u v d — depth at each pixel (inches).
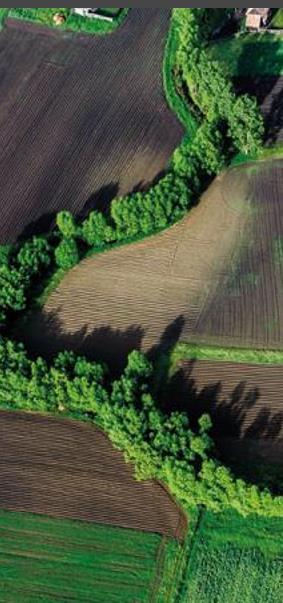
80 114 4338.1
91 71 4488.2
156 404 3400.6
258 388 3417.8
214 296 3663.9
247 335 3538.4
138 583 3097.9
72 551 3186.5
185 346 3550.7
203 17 4443.9
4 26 4751.5
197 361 3516.2
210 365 3499.0
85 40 4611.2
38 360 3425.2
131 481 3297.2
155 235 3865.7
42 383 3383.4
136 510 3238.2
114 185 4065.0
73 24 4670.3
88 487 3307.1
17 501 3312.0
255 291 3649.1
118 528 3208.7
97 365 3376.0
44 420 3464.6
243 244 3782.0
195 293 3683.6
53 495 3309.5
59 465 3366.1
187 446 3161.9
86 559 3166.8
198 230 3850.9
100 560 3157.0
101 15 4643.2
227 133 3969.0
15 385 3412.9
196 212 3902.6
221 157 3922.2
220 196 3927.2
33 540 3225.9
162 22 4581.7
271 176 3946.9
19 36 4699.8
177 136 4165.8
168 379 3489.2
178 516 3206.2
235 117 3855.8
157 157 4114.2
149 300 3700.8
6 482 3356.3
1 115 4411.9
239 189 3932.1
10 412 3501.5
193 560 3097.9
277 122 4099.4
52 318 3722.9
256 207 3868.1
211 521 3159.5
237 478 3132.4
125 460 3312.0
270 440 3302.2
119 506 3255.4
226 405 3395.7
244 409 3378.4
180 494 3125.0
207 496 3078.2
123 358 3575.3
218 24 4485.7
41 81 4495.6
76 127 4291.3
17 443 3432.6
